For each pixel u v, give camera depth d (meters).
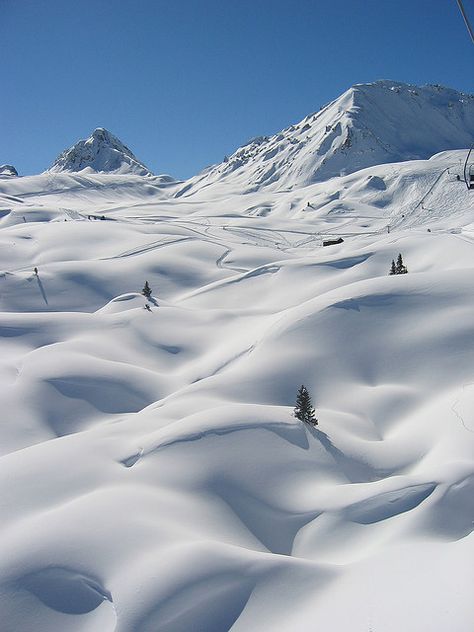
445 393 36.72
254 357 46.34
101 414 47.62
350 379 41.31
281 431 30.20
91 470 26.64
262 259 112.25
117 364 54.09
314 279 80.62
